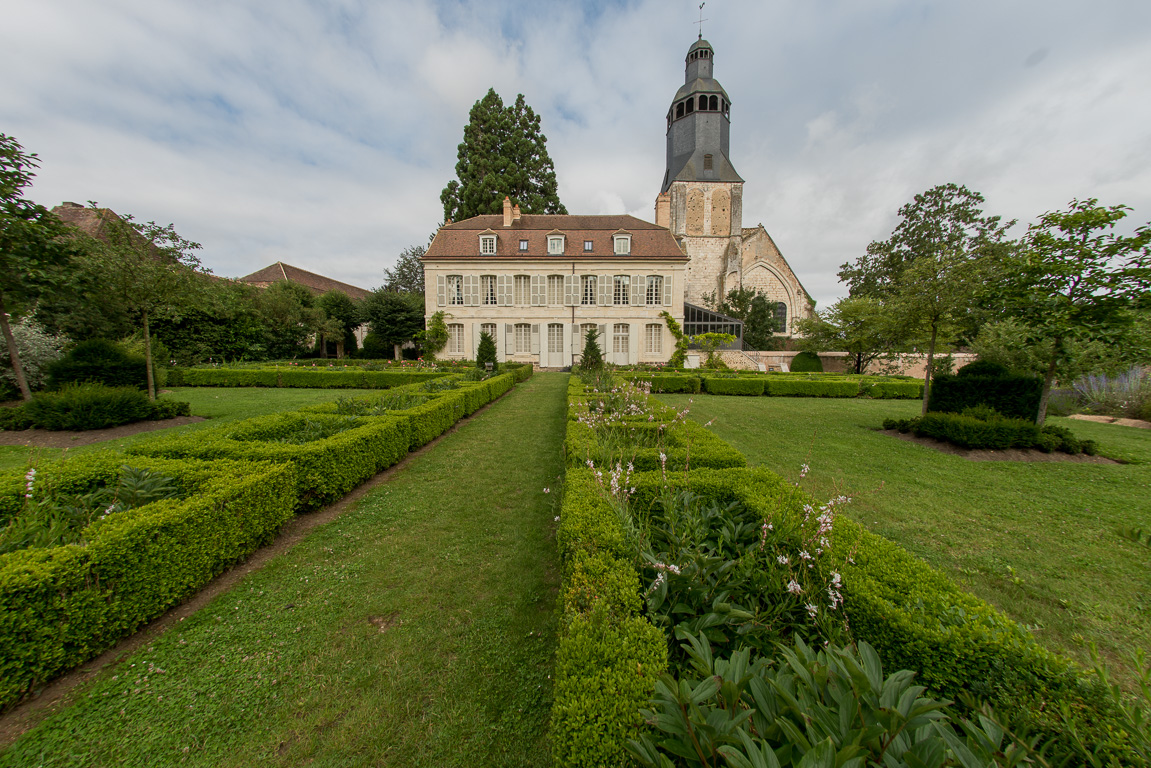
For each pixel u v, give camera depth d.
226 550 3.10
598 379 11.10
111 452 4.00
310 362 22.88
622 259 24.84
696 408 11.71
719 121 32.31
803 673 1.26
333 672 2.28
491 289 25.30
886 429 8.68
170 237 8.81
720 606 1.75
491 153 31.52
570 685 1.39
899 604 1.82
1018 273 6.59
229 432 4.93
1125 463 6.31
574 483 3.20
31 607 2.02
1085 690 1.33
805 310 34.00
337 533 3.88
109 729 1.93
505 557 3.47
